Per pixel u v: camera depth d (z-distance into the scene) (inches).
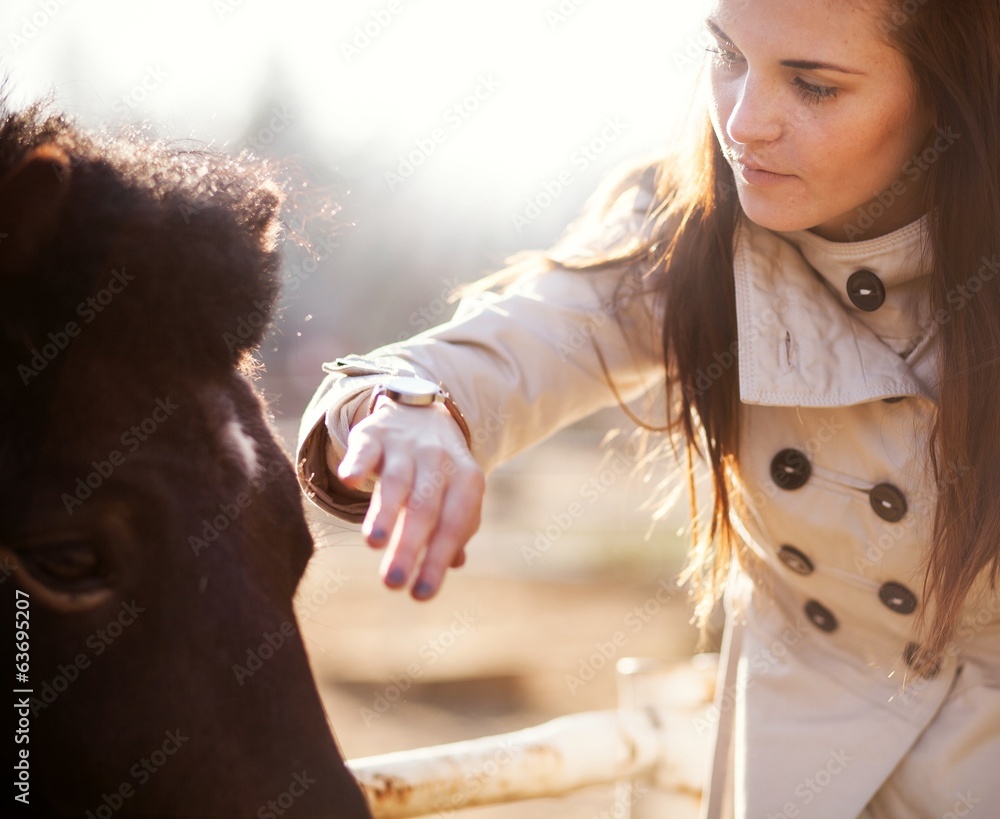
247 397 50.3
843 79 55.4
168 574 43.8
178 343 46.7
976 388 59.0
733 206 66.7
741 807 72.5
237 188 54.2
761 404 66.8
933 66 55.7
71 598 42.8
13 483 42.4
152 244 46.8
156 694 43.0
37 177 44.7
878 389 61.9
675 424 73.9
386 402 53.3
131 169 49.4
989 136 57.6
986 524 58.9
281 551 48.6
